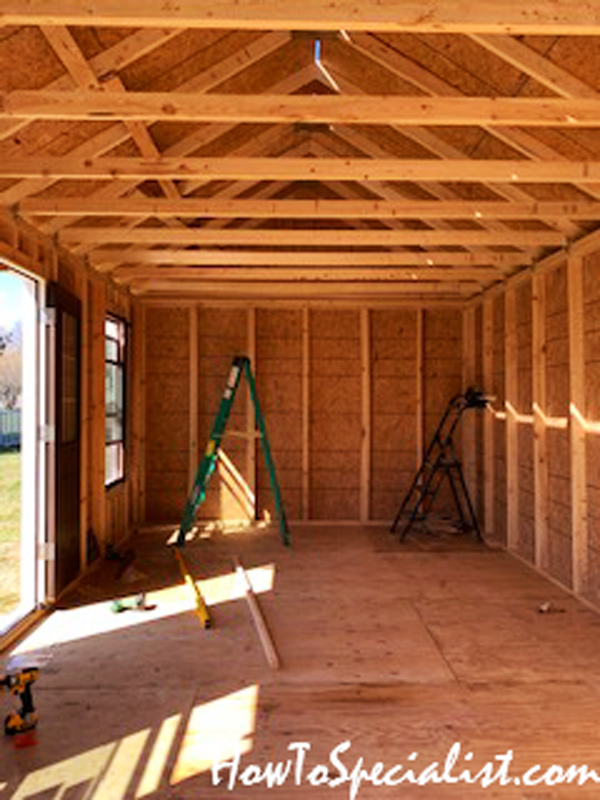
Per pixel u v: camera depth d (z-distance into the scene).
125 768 2.31
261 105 2.69
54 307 4.21
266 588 4.56
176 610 4.09
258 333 7.02
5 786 2.20
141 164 3.21
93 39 3.01
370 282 6.44
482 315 6.53
